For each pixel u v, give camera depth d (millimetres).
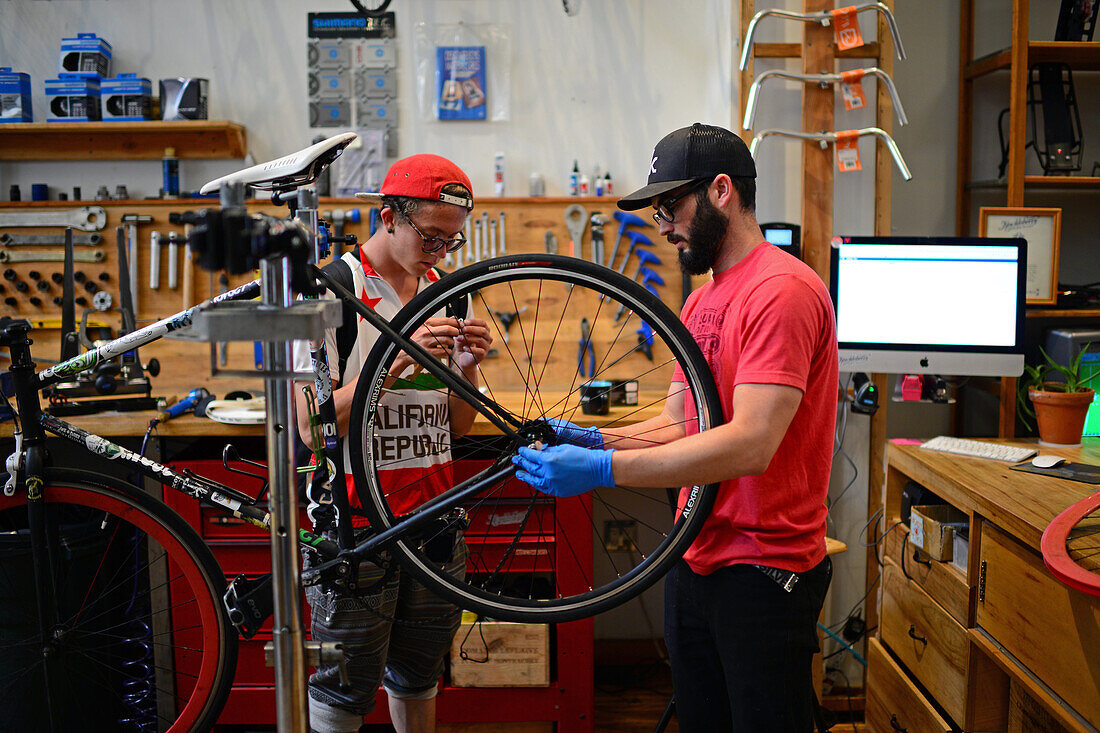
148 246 2854
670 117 2938
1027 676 1612
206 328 1052
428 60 2900
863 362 2354
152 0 2881
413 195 1546
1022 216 2447
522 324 2895
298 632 1226
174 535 1776
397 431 1665
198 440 2539
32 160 2900
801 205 2605
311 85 2898
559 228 2875
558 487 1298
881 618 2430
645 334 2818
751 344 1308
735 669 1402
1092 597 1394
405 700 1854
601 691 2797
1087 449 2252
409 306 1418
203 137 2865
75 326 2590
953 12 2758
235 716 2318
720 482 1355
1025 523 1587
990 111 2789
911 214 2820
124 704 2361
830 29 2430
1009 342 2307
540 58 2922
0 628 2178
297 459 1641
